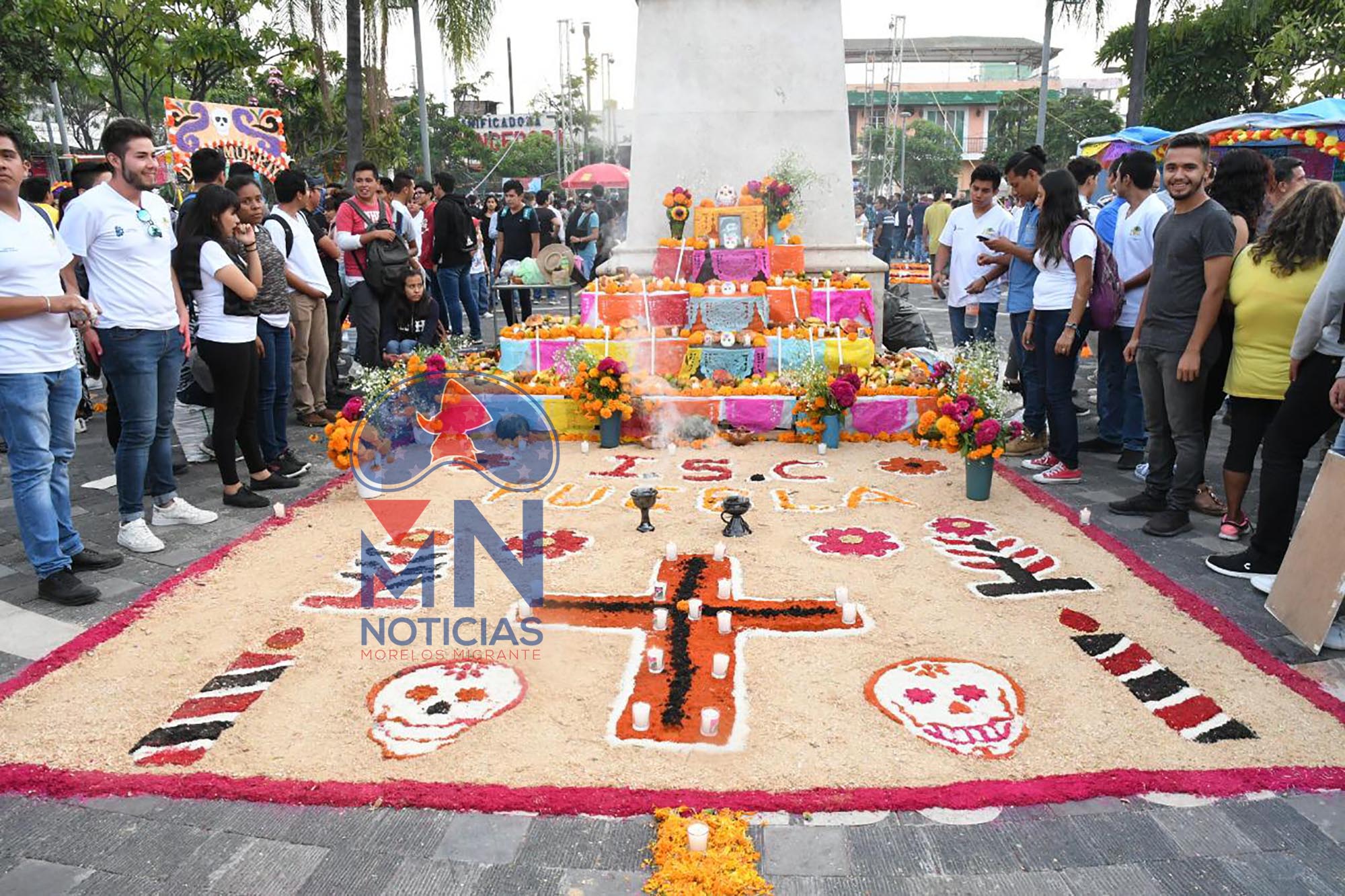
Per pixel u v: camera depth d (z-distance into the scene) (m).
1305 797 2.80
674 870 2.45
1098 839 2.62
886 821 2.69
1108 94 67.44
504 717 3.23
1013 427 5.59
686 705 3.29
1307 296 4.38
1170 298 4.91
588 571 4.50
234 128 12.05
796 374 7.07
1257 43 18.83
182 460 6.70
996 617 4.02
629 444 6.93
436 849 2.60
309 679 3.51
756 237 8.33
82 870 2.54
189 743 3.09
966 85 68.38
